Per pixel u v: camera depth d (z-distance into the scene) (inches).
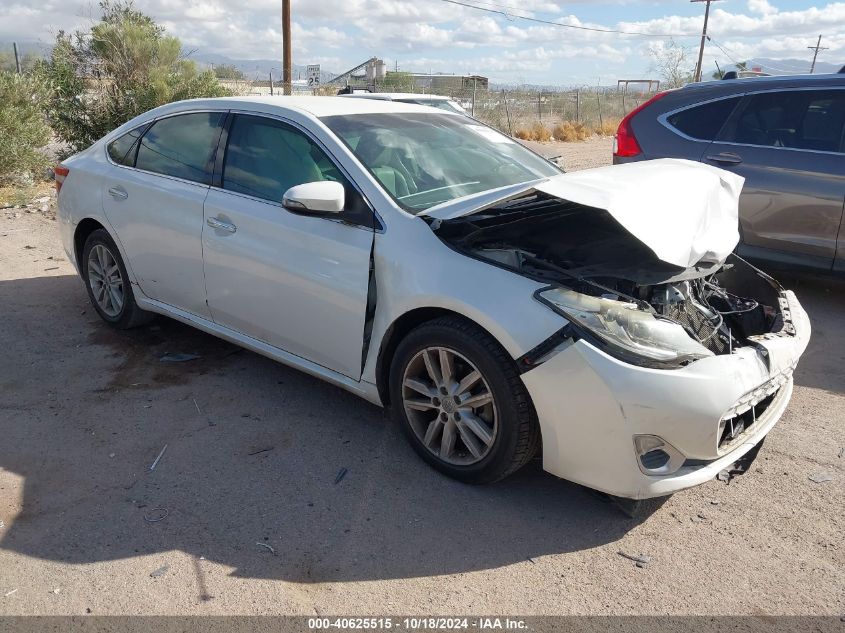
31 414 154.4
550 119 1151.0
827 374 185.2
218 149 165.9
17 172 419.5
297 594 103.5
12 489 126.7
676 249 116.0
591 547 115.3
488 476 125.8
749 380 115.3
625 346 110.6
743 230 240.8
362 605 101.7
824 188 220.8
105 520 119.0
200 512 121.8
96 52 487.2
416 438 136.1
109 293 199.9
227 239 157.8
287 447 143.3
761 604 103.3
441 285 123.9
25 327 204.1
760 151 234.5
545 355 112.7
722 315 142.3
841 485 133.8
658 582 107.5
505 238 135.2
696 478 114.0
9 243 295.3
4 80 429.1
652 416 108.9
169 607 100.3
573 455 115.6
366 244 135.0
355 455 140.7
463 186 152.3
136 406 159.3
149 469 134.5
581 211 133.2
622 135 269.0
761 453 145.6
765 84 238.8
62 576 105.8
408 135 160.4
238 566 108.8
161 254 175.8
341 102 169.5
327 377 148.3
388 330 132.9
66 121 459.2
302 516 121.3
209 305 167.8
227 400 162.9
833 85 225.5
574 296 115.0
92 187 195.0
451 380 127.6
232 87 555.5
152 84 470.6
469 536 117.3
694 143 249.4
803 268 231.8
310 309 144.6
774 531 120.0
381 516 121.7
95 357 185.3
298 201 132.1
